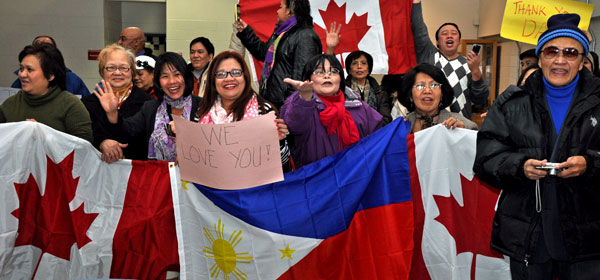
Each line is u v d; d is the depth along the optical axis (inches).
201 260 125.9
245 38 179.5
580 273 99.8
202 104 124.8
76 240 126.6
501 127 104.5
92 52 364.5
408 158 125.3
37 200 125.4
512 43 324.2
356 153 122.4
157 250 127.9
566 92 101.2
